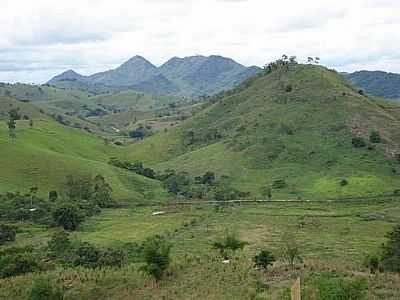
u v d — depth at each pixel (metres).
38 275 68.00
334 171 175.75
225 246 81.69
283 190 168.62
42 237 118.12
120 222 138.12
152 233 123.00
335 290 37.91
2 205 136.12
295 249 77.19
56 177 167.50
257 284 54.53
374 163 175.88
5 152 174.38
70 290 62.19
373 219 132.12
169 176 197.62
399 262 66.56
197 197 170.50
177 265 66.75
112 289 62.22
